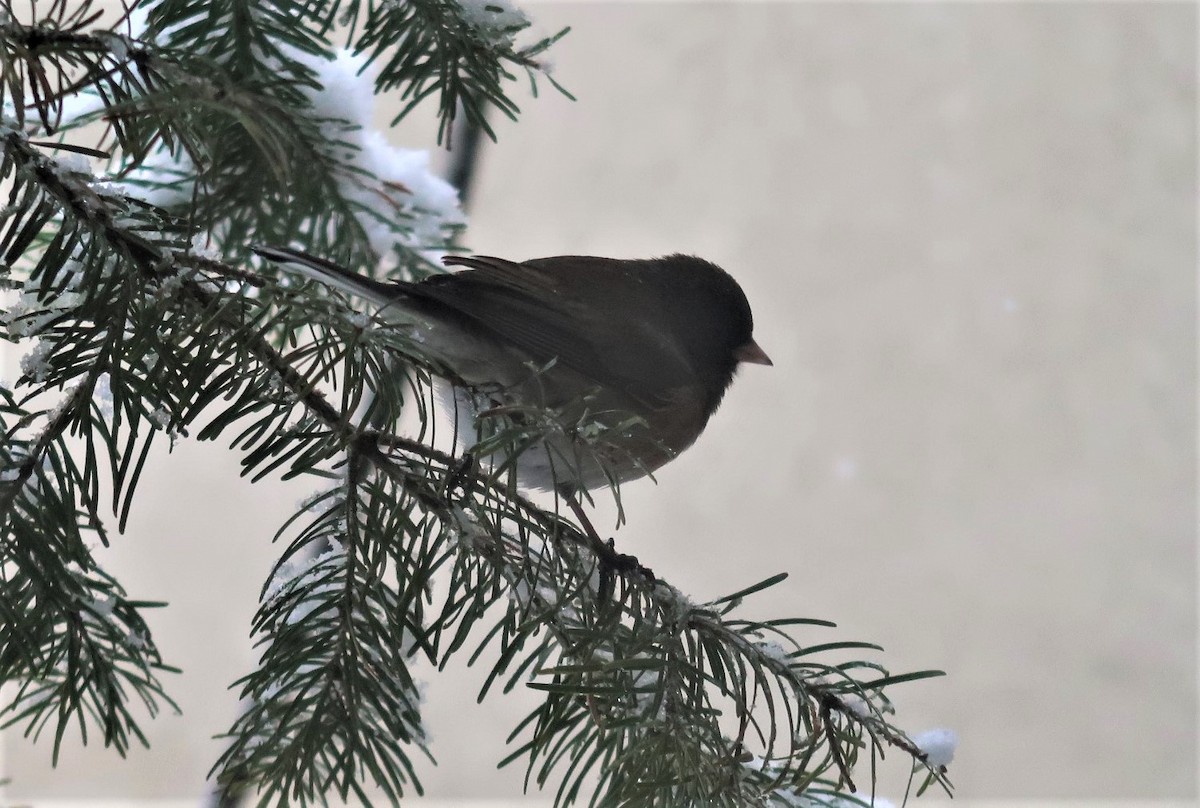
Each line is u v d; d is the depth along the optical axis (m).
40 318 3.26
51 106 3.30
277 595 3.44
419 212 5.47
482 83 4.37
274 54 4.31
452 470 3.46
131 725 3.52
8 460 3.12
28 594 3.31
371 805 3.19
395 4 4.31
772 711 3.39
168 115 3.24
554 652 3.82
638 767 3.32
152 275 3.28
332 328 3.32
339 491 3.54
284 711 3.27
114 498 3.10
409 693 3.55
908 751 3.51
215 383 3.22
